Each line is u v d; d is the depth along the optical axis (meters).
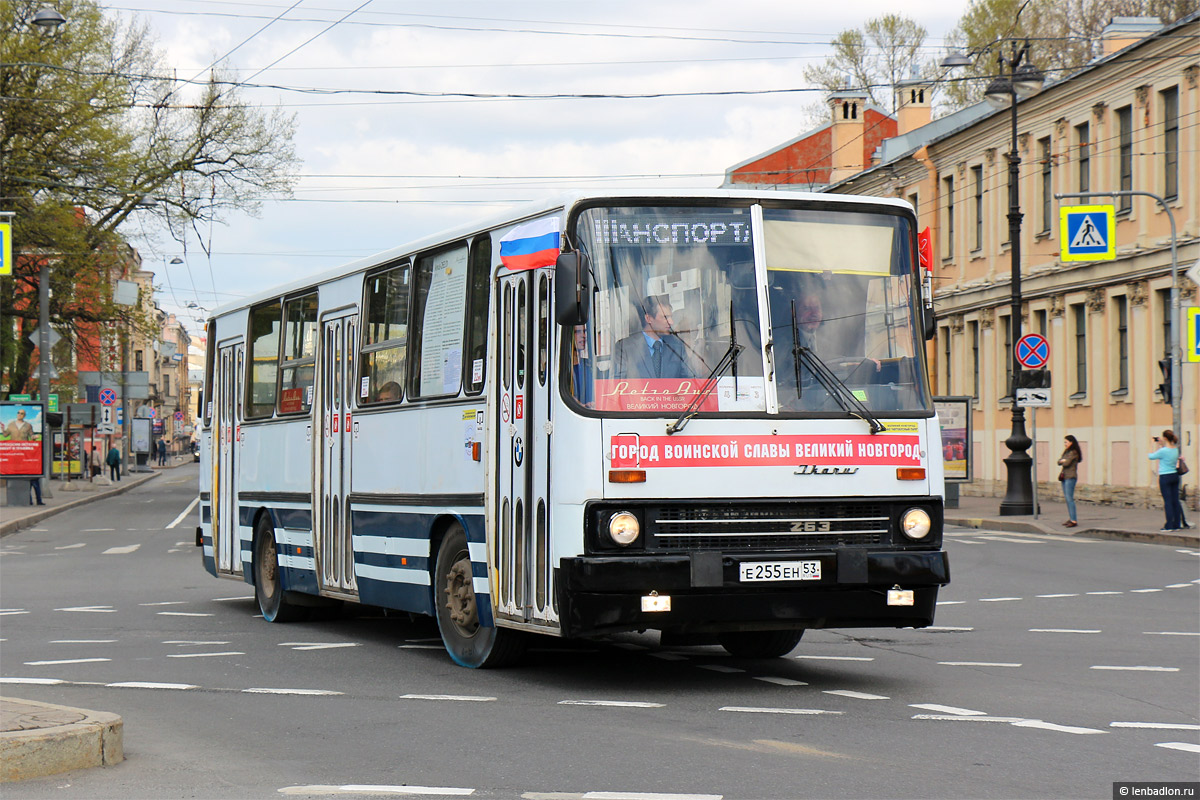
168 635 14.19
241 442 16.66
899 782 7.02
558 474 9.92
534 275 10.44
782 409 10.02
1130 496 38.03
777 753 7.79
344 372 13.88
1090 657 12.06
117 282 50.81
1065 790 6.84
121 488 60.50
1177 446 28.81
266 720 9.12
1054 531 30.56
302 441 14.79
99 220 48.81
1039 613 15.79
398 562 12.54
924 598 10.09
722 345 10.03
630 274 10.00
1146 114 37.28
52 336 53.12
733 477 9.86
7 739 7.30
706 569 9.62
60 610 16.77
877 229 10.51
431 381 12.07
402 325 12.73
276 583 15.45
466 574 11.48
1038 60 56.41
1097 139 39.78
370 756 7.86
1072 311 41.69
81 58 46.53
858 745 8.02
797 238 10.32
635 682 10.62
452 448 11.61
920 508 10.22
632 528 9.66
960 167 49.09
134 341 59.34
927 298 10.56
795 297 10.22
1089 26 55.72
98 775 7.41
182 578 21.53
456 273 11.80
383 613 16.34
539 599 10.15
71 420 61.81
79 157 46.91
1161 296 37.06
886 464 10.16
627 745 8.06
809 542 9.98
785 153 70.62
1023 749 7.88
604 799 6.71
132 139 46.88
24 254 48.22
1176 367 28.98
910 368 10.41
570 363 9.89
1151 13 53.59
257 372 16.28
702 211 10.21
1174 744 8.02
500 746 8.09
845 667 11.45
